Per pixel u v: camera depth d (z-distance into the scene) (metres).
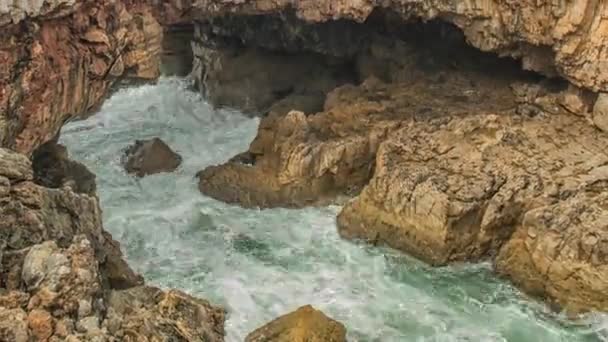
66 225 23.84
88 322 19.73
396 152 32.56
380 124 34.50
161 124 41.53
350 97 37.66
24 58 24.09
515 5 32.78
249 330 25.78
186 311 23.22
